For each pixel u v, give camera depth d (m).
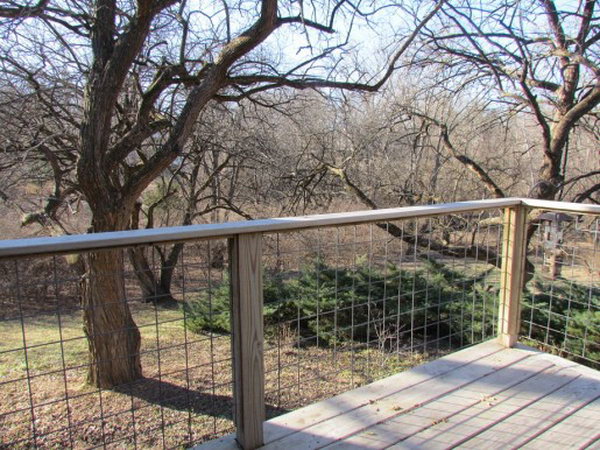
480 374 2.37
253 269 1.62
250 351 1.67
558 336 4.34
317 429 1.89
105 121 4.66
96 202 4.80
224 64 4.82
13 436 3.88
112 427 3.99
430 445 1.78
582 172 7.93
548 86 6.45
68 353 6.00
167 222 10.96
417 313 5.43
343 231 5.92
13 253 1.17
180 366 5.30
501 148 8.14
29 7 4.45
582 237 4.36
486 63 6.31
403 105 7.31
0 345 6.18
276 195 10.13
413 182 8.18
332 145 9.05
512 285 2.64
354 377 4.45
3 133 5.72
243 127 8.62
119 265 4.82
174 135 4.87
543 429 1.90
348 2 5.79
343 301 5.37
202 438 3.74
